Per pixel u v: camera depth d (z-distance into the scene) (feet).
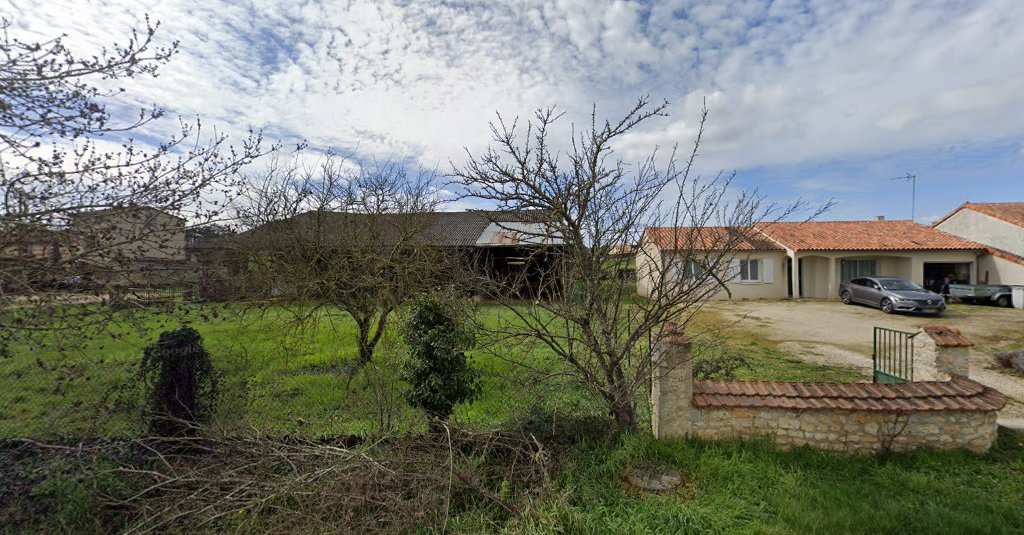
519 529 10.70
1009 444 15.64
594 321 15.40
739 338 37.24
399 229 26.99
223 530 11.31
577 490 12.69
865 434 14.83
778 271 67.77
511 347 17.26
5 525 11.56
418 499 11.76
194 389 15.51
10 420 15.57
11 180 11.18
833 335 38.60
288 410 19.15
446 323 16.44
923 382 15.79
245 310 23.86
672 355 15.30
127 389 15.79
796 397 15.30
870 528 10.86
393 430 14.99
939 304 48.93
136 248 13.15
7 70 10.67
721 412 15.25
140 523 10.93
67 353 13.89
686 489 12.79
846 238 69.46
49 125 11.21
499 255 41.50
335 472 12.10
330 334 33.78
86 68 11.44
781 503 11.89
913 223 76.84
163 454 13.74
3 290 10.69
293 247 25.17
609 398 15.74
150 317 14.56
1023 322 44.01
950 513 11.34
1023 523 11.15
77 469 13.03
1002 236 65.77
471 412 18.75
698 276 14.58
